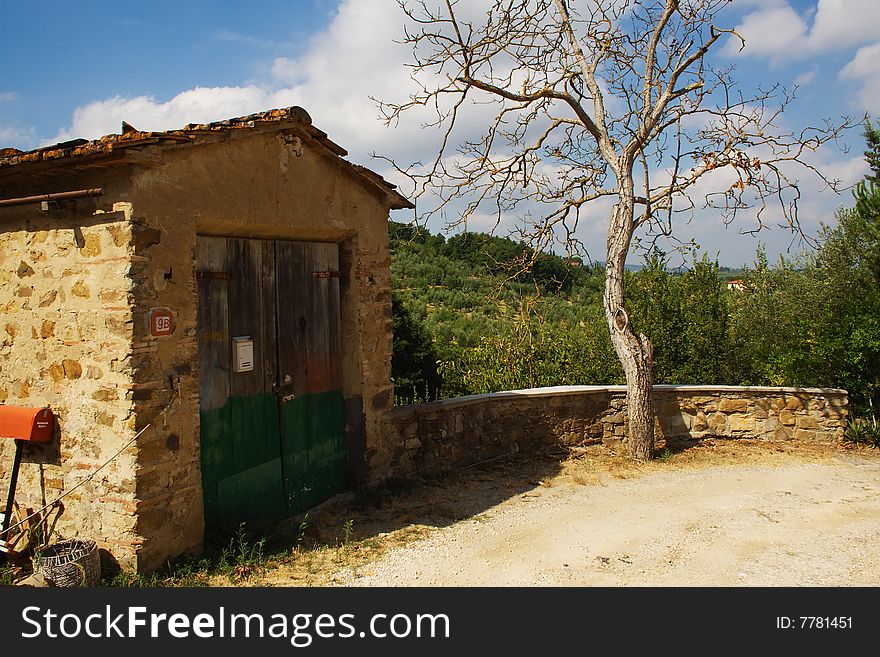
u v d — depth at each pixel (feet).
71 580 12.94
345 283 21.70
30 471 15.49
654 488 22.97
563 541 17.87
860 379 29.53
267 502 18.31
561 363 39.70
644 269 40.06
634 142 26.43
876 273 32.96
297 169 18.69
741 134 25.95
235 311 17.25
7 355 15.78
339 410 21.62
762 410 29.09
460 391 42.19
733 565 16.19
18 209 15.52
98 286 14.33
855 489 22.82
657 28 26.53
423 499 21.59
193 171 15.37
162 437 14.69
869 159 33.27
